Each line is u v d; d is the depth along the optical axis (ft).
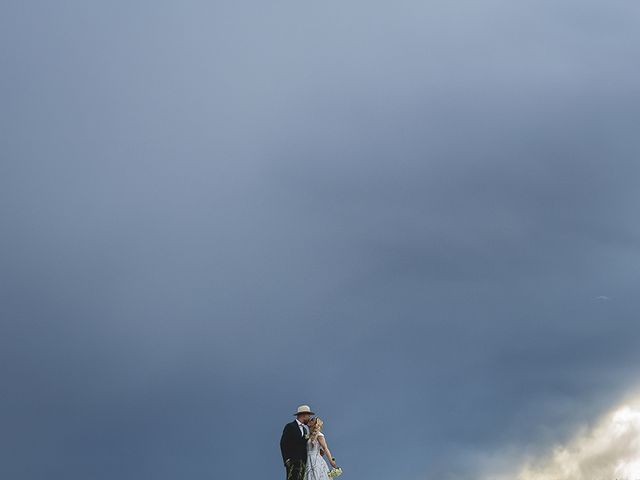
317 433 51.60
